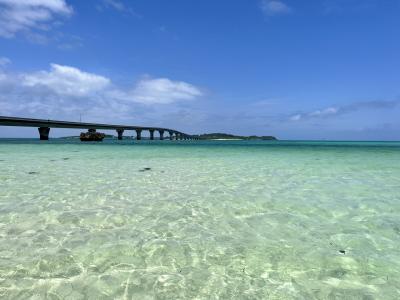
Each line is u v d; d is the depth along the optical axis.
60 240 5.17
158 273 4.10
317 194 8.89
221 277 4.01
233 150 33.91
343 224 6.17
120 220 6.33
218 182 10.90
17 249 4.75
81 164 16.58
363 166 16.59
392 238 5.39
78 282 3.83
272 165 16.92
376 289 3.73
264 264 4.38
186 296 3.57
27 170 13.62
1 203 7.60
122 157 22.03
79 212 6.88
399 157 23.47
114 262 4.39
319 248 4.94
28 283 3.77
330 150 35.56
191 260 4.49
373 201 8.05
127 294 3.59
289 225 6.10
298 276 4.05
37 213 6.75
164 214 6.80
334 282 3.90
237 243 5.13
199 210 7.14
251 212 7.02
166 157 22.42
